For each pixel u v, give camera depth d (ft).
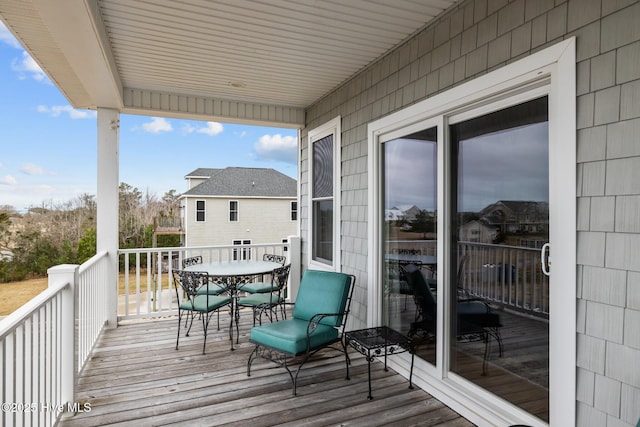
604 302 5.89
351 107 13.91
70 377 8.70
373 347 9.44
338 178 14.78
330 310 11.21
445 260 9.57
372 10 9.06
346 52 11.53
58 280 8.59
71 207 40.96
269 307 13.33
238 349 12.98
